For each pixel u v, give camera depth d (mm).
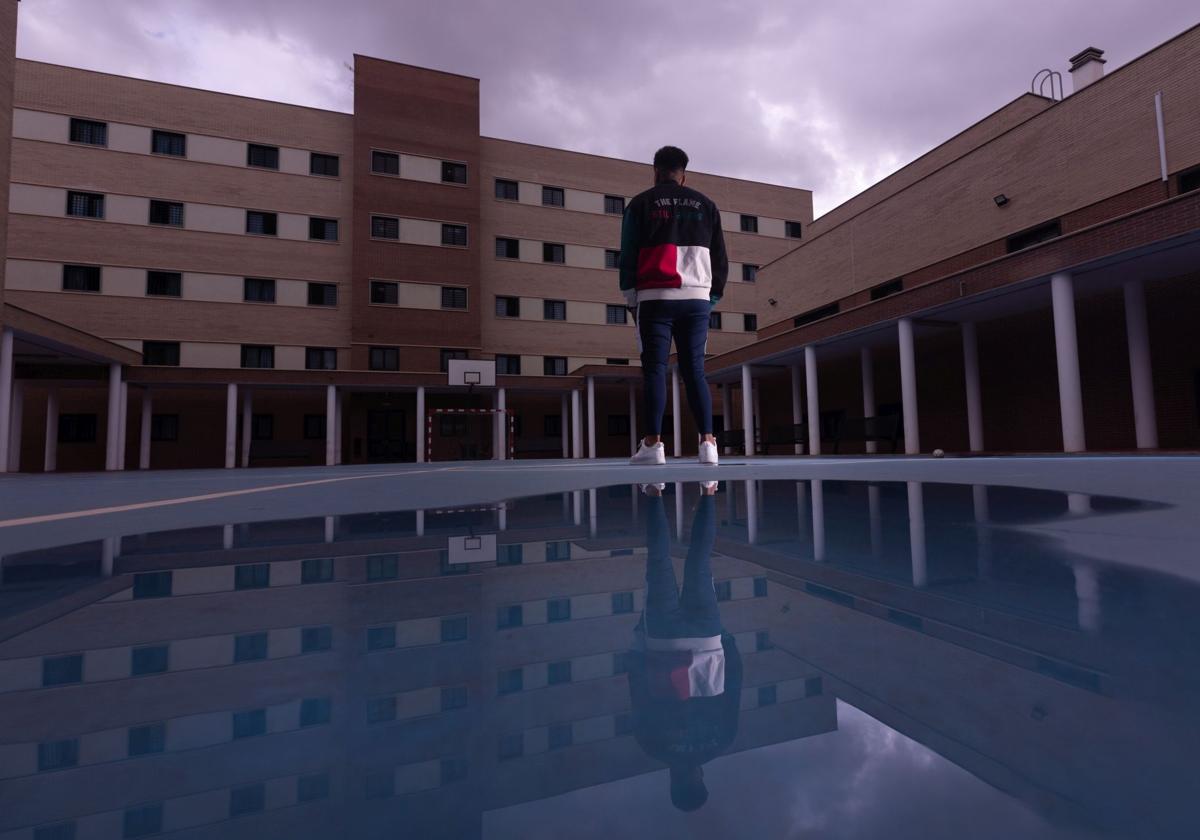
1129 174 11969
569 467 5789
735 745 295
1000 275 10461
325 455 24828
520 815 230
